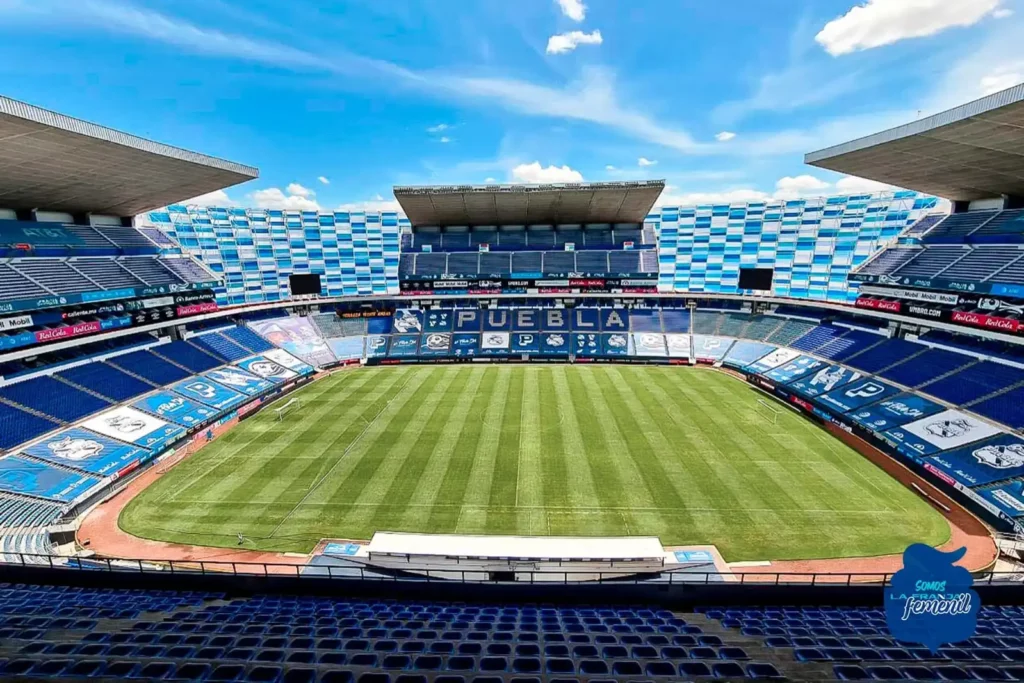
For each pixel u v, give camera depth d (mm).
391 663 10578
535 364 55250
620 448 31688
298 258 67375
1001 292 31797
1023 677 10305
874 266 44625
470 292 61281
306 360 53375
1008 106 22812
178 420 35469
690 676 10023
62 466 28172
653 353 56594
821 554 21500
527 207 59250
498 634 12195
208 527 23812
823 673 10234
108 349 40750
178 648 10992
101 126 28922
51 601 14352
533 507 25000
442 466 29453
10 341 31750
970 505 24891
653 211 68312
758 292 58469
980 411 30828
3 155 28922
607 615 13844
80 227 44562
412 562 19891
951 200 44812
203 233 62875
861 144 31953
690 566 20469
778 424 35812
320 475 28594
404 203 57500
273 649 10898
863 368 40906
